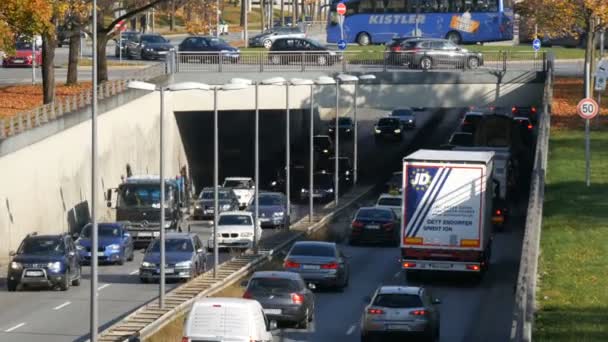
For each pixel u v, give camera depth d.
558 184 96.44
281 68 141.75
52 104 107.69
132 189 108.00
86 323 66.56
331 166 154.12
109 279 87.00
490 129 133.88
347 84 140.50
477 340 63.06
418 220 81.06
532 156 138.75
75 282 83.81
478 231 80.50
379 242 107.12
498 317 70.50
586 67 127.31
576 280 60.97
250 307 48.97
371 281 85.69
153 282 84.50
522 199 128.75
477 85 140.38
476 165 80.31
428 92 141.25
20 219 98.88
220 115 158.50
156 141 137.50
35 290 81.25
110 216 120.50
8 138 96.31
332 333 65.25
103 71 138.50
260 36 196.00
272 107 141.88
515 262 92.81
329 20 188.38
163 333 59.19
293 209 132.50
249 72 141.12
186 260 83.81
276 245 100.56
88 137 115.88
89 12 122.50
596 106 93.06
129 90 127.06
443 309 73.44
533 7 142.12
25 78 158.00
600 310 53.19
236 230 103.38
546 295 56.97
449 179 80.56
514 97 140.12
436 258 81.00
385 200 118.56
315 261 79.62
